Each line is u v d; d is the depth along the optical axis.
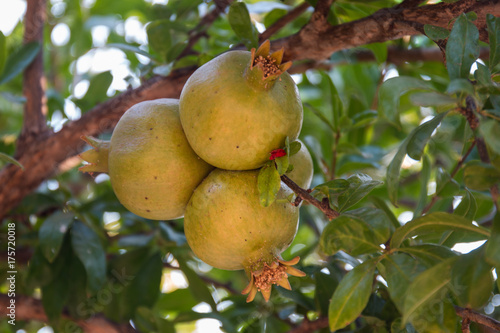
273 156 0.61
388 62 0.89
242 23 0.68
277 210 0.62
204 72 0.62
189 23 0.96
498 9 0.65
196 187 0.65
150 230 0.90
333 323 0.59
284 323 0.87
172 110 0.65
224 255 0.63
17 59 0.84
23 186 0.81
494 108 0.59
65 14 1.22
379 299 0.75
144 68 0.82
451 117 0.89
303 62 0.86
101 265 0.81
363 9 0.80
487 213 0.91
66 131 0.80
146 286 0.86
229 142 0.61
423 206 0.74
